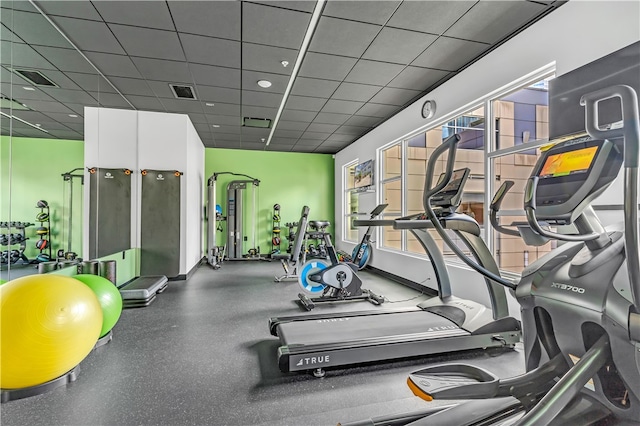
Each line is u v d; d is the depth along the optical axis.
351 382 2.30
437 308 3.29
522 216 3.79
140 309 4.07
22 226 3.60
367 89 4.74
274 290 5.14
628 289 1.25
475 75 3.87
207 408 1.97
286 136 7.51
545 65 2.97
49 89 4.30
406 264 5.55
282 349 2.37
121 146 5.42
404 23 3.13
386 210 6.56
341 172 8.94
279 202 9.23
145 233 5.60
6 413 1.88
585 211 1.49
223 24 3.14
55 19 3.03
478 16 3.01
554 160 1.50
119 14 2.97
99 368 2.46
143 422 1.83
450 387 1.55
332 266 4.48
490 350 2.82
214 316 3.80
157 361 2.60
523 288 1.62
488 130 3.83
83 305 2.17
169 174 5.70
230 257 8.63
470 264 1.72
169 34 3.30
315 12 2.96
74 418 1.85
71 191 4.49
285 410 1.96
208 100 5.14
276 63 3.94
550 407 1.27
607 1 2.44
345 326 2.86
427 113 4.85
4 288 2.02
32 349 1.92
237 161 8.98
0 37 3.22
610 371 1.37
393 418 1.67
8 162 3.41
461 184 2.40
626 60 1.61
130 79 4.34
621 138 1.27
